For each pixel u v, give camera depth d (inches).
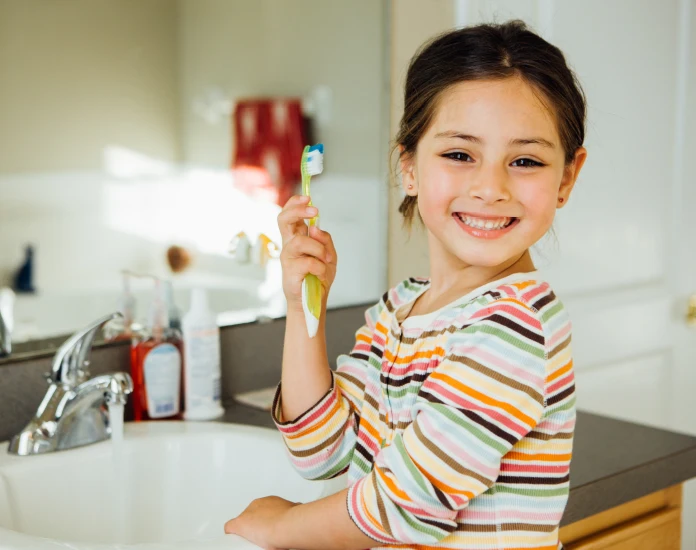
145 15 60.3
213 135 62.9
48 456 47.6
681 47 83.8
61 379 49.4
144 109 60.2
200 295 55.7
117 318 50.8
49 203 56.8
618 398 82.8
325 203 65.1
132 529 49.5
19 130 56.1
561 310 35.1
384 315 39.9
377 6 64.2
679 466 52.5
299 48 65.1
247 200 63.8
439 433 32.5
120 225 58.9
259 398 59.8
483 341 33.6
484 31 36.9
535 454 33.8
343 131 65.5
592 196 77.7
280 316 63.9
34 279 55.7
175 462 50.2
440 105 36.1
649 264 84.1
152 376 54.5
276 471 48.1
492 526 33.7
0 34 55.3
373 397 38.0
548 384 33.6
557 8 72.5
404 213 45.3
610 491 48.3
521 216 35.4
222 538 36.3
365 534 33.4
